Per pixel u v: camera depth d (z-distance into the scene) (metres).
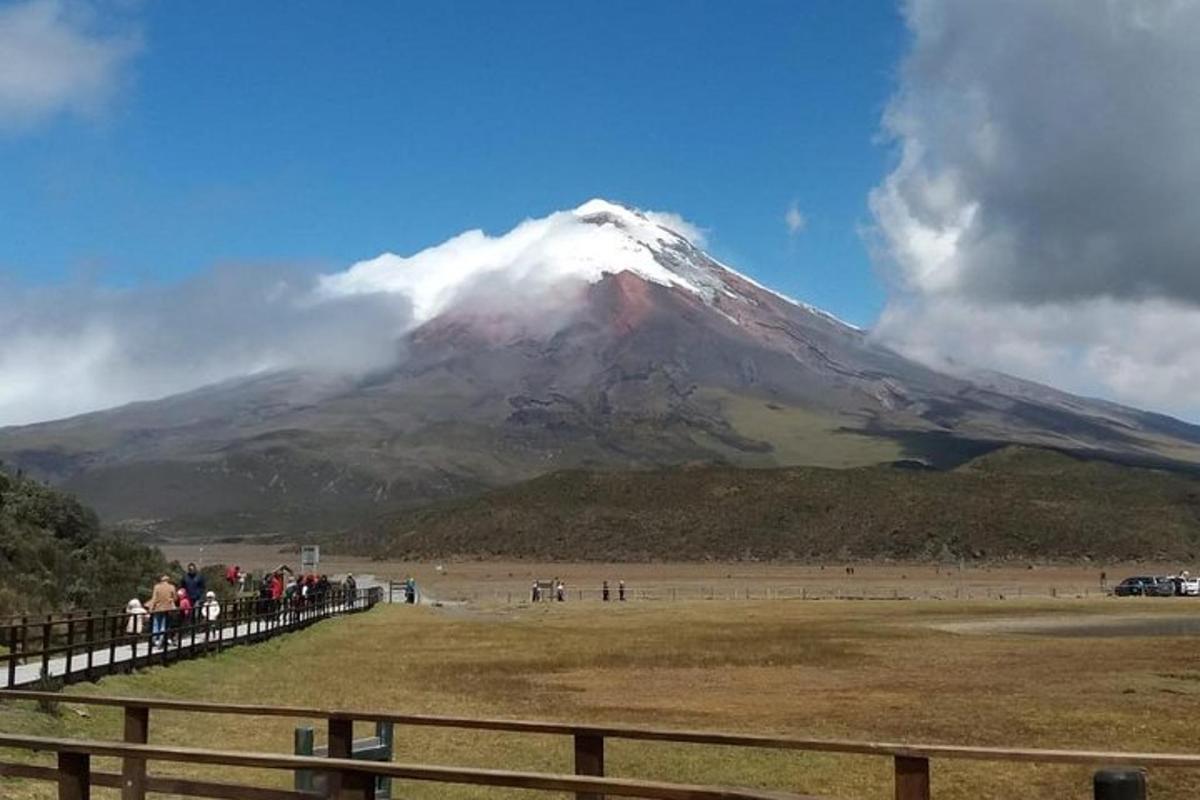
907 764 9.14
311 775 11.66
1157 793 19.86
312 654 43.84
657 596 103.25
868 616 72.38
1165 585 101.94
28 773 10.96
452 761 21.83
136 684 28.70
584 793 9.17
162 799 15.95
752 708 30.00
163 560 64.44
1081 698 32.09
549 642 51.69
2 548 44.59
